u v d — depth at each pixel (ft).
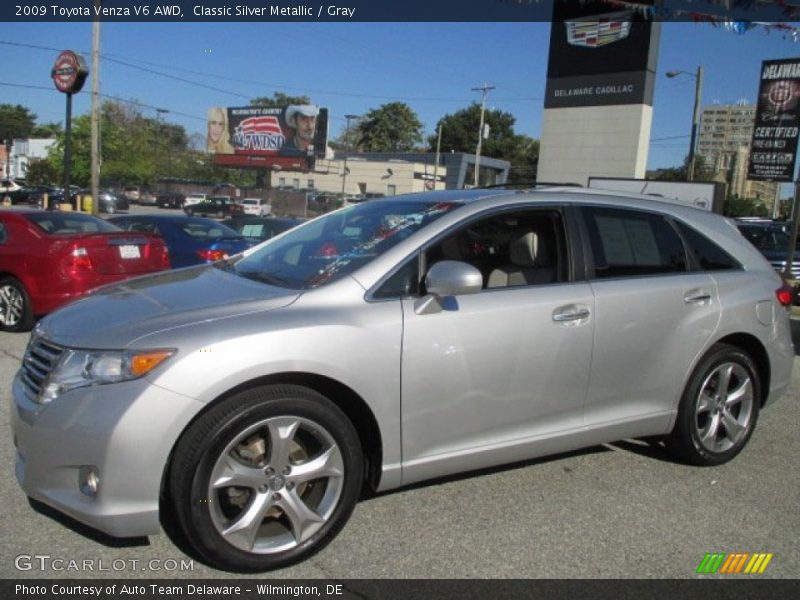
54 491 9.35
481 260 12.10
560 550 10.76
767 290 14.85
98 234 24.80
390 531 11.12
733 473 14.17
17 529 10.67
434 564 10.21
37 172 207.82
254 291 10.84
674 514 12.16
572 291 12.25
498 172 220.43
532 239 12.50
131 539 10.50
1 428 14.76
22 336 24.25
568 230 12.71
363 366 10.15
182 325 9.55
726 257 14.66
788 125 44.68
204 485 9.23
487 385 11.30
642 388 13.15
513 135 310.65
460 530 11.25
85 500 9.14
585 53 75.61
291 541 10.00
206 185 208.13
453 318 10.94
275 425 9.66
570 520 11.75
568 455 14.74
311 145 201.67
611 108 74.28
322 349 9.83
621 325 12.62
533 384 11.78
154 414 8.90
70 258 23.86
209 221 35.99
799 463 14.93
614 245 13.17
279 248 13.28
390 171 204.74
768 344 14.78
